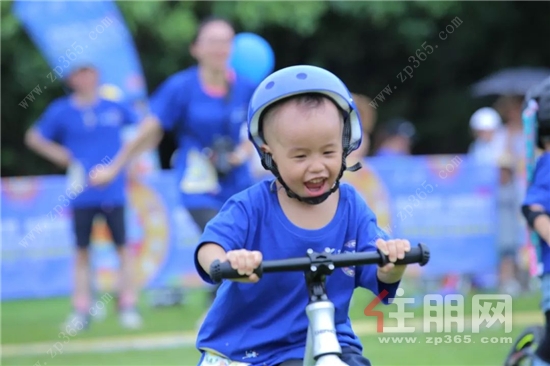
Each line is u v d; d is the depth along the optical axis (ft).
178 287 97.14
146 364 63.93
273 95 31.27
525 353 46.55
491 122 103.30
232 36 71.87
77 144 84.12
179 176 72.69
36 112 145.38
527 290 95.91
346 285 33.45
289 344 32.91
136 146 76.79
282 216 33.01
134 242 96.43
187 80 72.33
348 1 145.89
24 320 85.81
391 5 147.84
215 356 33.58
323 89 31.35
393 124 111.24
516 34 160.25
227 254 28.86
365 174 98.27
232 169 71.97
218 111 71.77
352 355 32.40
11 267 96.22
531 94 46.70
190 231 97.30
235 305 33.06
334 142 31.12
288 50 158.51
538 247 45.19
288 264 29.17
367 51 159.63
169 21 141.28
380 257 29.91
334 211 33.40
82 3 111.45
